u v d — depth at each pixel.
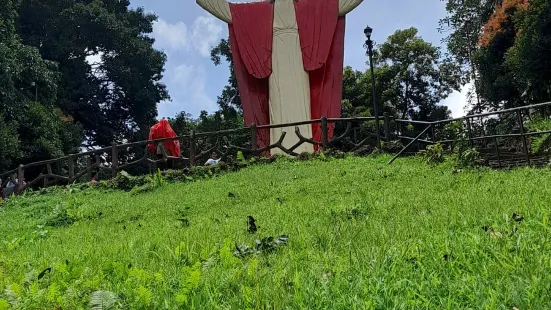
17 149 21.66
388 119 14.46
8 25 23.14
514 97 23.84
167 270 3.72
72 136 27.81
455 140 10.66
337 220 5.14
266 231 4.92
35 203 13.01
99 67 35.06
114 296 3.07
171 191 11.70
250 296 2.86
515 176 7.37
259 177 11.52
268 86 17.95
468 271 3.02
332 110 17.70
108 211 10.00
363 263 3.28
